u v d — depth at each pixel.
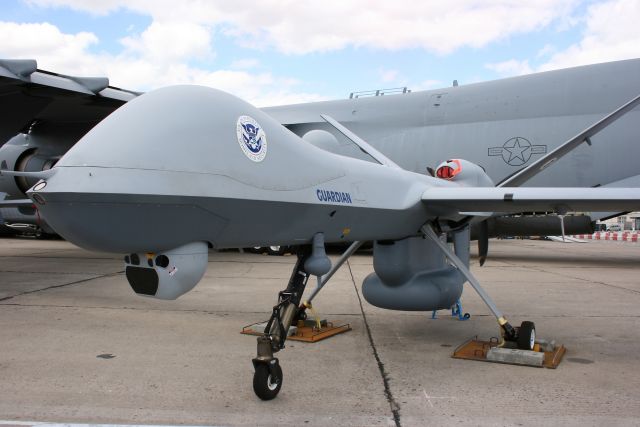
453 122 13.06
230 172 3.07
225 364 4.19
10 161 13.88
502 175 12.30
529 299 7.61
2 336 5.09
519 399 3.42
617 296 7.87
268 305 6.98
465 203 4.53
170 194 2.77
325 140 4.93
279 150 3.46
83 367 4.07
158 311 6.48
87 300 7.20
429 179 5.25
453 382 3.79
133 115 2.95
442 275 5.39
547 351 4.56
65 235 2.82
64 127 13.76
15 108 10.12
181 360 4.30
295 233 3.66
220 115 3.16
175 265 3.04
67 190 2.61
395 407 3.27
